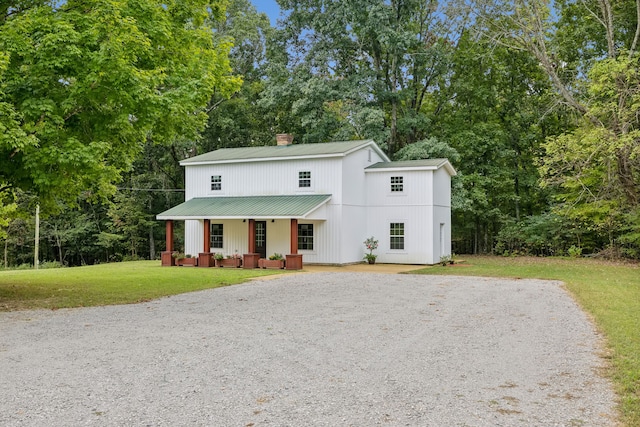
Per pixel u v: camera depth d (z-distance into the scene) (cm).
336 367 637
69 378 591
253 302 1214
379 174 2569
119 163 1554
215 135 3866
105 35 1149
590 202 2553
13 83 1104
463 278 1800
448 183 2736
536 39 2631
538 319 978
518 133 3569
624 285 1521
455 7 2633
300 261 2166
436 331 864
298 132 3872
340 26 3155
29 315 1027
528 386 562
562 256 3131
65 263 4106
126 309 1106
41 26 1108
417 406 497
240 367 636
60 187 1345
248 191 2608
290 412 482
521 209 3781
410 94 3350
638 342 752
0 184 1342
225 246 2645
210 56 1507
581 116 2475
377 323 938
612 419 461
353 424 452
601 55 3009
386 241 2539
